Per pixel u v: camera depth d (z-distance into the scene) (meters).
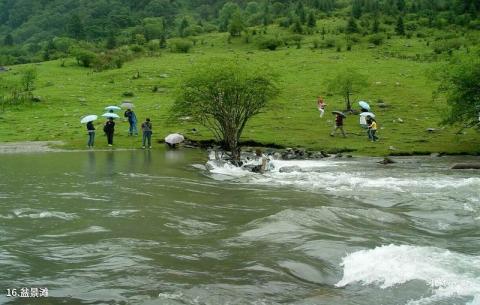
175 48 87.75
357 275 9.08
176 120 37.28
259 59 73.50
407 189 18.14
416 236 11.98
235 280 8.70
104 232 11.78
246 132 37.28
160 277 8.79
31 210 13.98
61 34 175.25
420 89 51.47
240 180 20.78
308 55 74.94
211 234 11.80
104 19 177.75
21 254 10.03
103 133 38.44
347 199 16.47
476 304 7.71
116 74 66.25
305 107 46.84
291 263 9.55
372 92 51.16
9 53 140.00
